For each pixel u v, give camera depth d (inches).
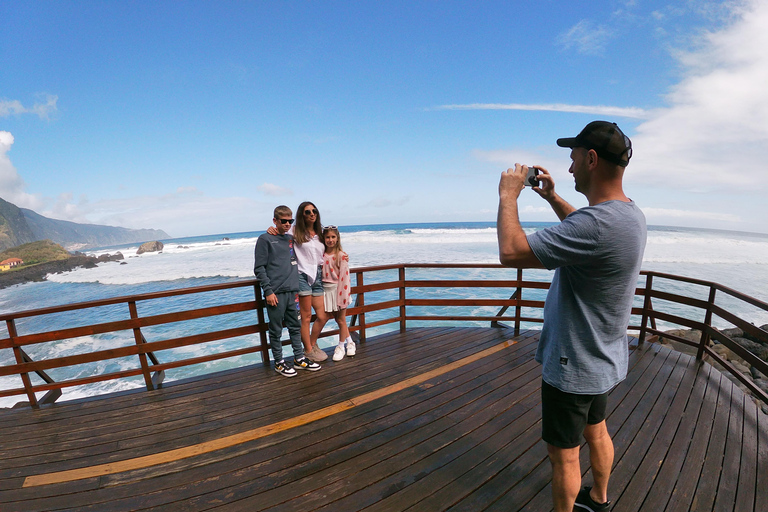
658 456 90.3
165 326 438.3
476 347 167.5
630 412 110.3
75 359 129.0
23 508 80.0
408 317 195.3
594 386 53.5
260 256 133.3
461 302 190.4
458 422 106.6
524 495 78.5
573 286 53.4
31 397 126.6
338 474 86.2
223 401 123.9
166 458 95.0
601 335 53.1
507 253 50.8
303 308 148.1
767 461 89.0
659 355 153.9
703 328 144.3
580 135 54.3
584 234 47.2
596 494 70.2
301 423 108.3
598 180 53.3
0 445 104.0
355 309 173.3
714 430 101.3
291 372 140.4
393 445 96.5
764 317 431.2
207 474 88.3
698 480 82.3
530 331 189.6
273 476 86.4
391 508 75.5
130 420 114.5
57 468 93.3
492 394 123.0
